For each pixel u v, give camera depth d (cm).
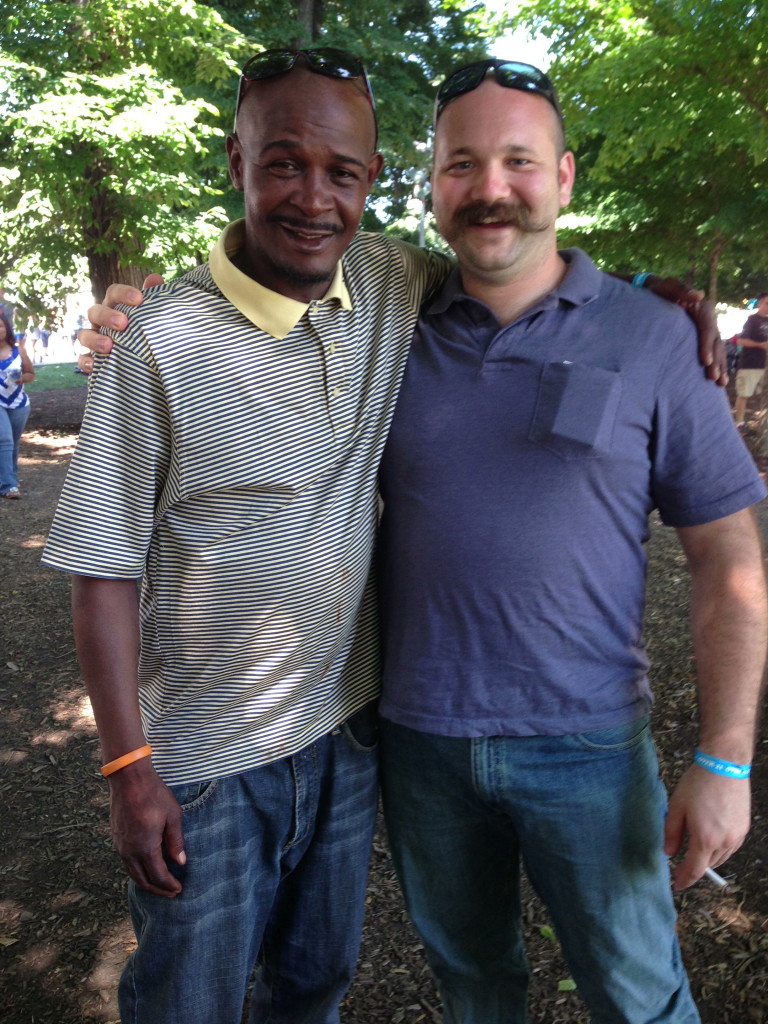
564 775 159
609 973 165
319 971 188
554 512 152
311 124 144
